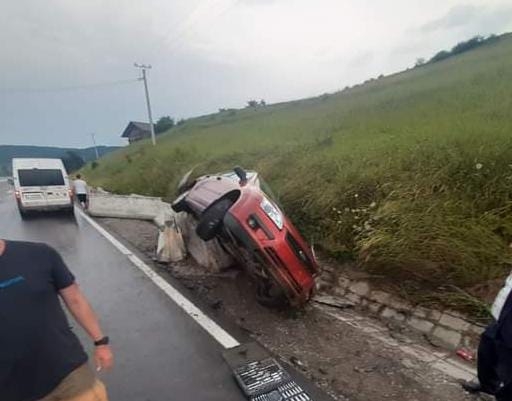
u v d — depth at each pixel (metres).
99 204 12.27
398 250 4.23
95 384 2.04
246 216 3.87
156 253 6.68
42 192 12.96
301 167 7.80
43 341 1.79
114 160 34.06
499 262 3.71
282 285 3.90
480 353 2.40
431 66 37.78
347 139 9.28
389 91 22.33
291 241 4.07
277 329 3.91
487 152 4.98
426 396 2.76
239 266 5.47
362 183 5.80
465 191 4.64
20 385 1.76
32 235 9.80
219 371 3.24
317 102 33.16
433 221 4.27
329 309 4.34
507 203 4.17
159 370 3.30
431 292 3.93
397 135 7.52
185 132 40.81
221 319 4.20
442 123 7.65
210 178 6.03
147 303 4.71
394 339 3.60
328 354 3.40
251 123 26.94
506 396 2.23
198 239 5.98
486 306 3.39
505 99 9.00
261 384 2.97
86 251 7.50
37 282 1.79
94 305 4.77
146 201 10.70
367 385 2.92
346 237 5.25
